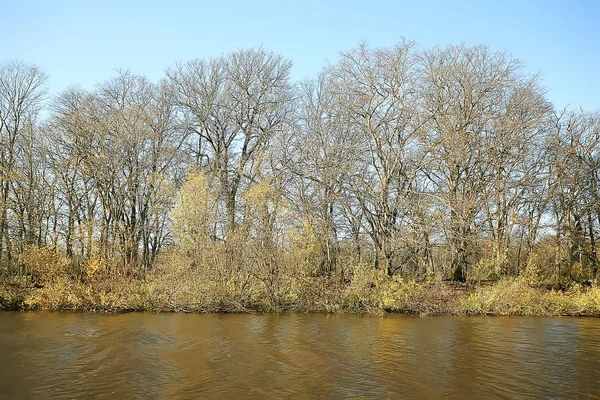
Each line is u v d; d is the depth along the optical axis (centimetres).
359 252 2941
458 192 2905
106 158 2984
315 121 3219
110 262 2408
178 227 2381
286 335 1755
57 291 2281
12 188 2903
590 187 3278
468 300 2322
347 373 1270
